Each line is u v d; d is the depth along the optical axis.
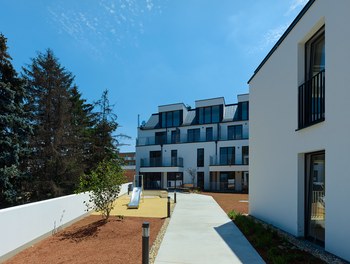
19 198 15.54
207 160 27.52
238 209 11.74
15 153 14.12
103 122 23.56
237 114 28.31
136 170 30.80
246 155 25.92
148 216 10.12
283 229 6.77
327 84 4.89
